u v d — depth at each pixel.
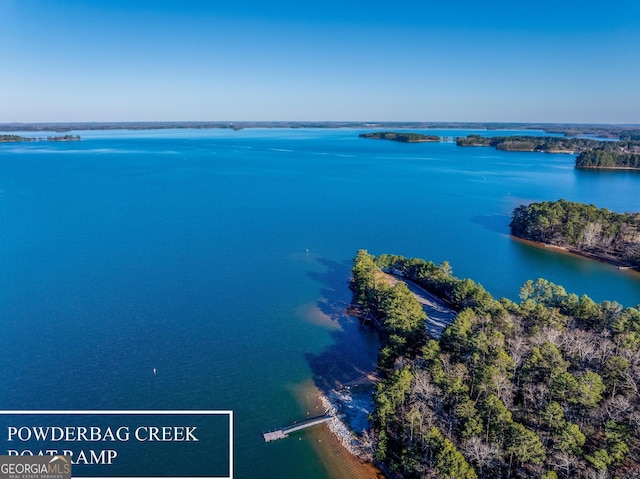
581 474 46.41
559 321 77.00
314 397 69.62
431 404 55.72
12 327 89.81
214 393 70.62
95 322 92.38
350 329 91.00
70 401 68.81
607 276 120.50
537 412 54.81
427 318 91.12
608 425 50.66
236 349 83.31
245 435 61.53
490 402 52.94
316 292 108.81
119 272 119.00
